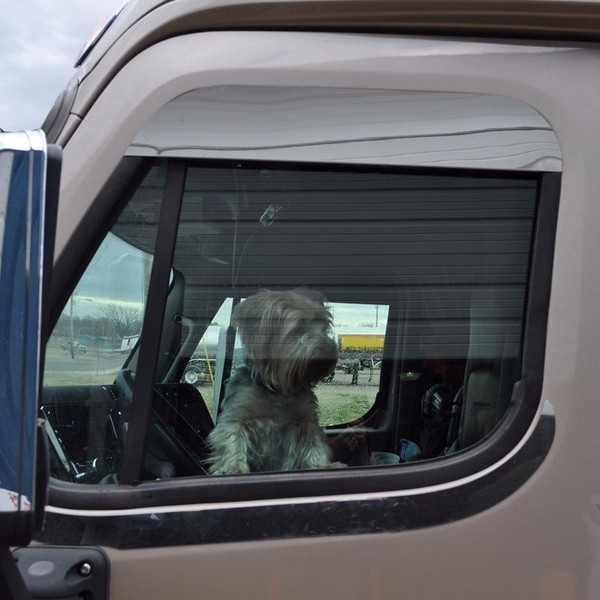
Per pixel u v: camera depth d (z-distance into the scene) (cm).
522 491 145
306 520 143
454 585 143
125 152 149
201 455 170
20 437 100
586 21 154
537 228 154
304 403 174
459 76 154
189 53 151
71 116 152
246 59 151
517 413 149
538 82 154
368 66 153
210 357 163
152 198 151
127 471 148
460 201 157
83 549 139
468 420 158
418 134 154
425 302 161
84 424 151
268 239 157
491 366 158
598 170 152
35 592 133
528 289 155
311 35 154
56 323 147
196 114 150
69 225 147
